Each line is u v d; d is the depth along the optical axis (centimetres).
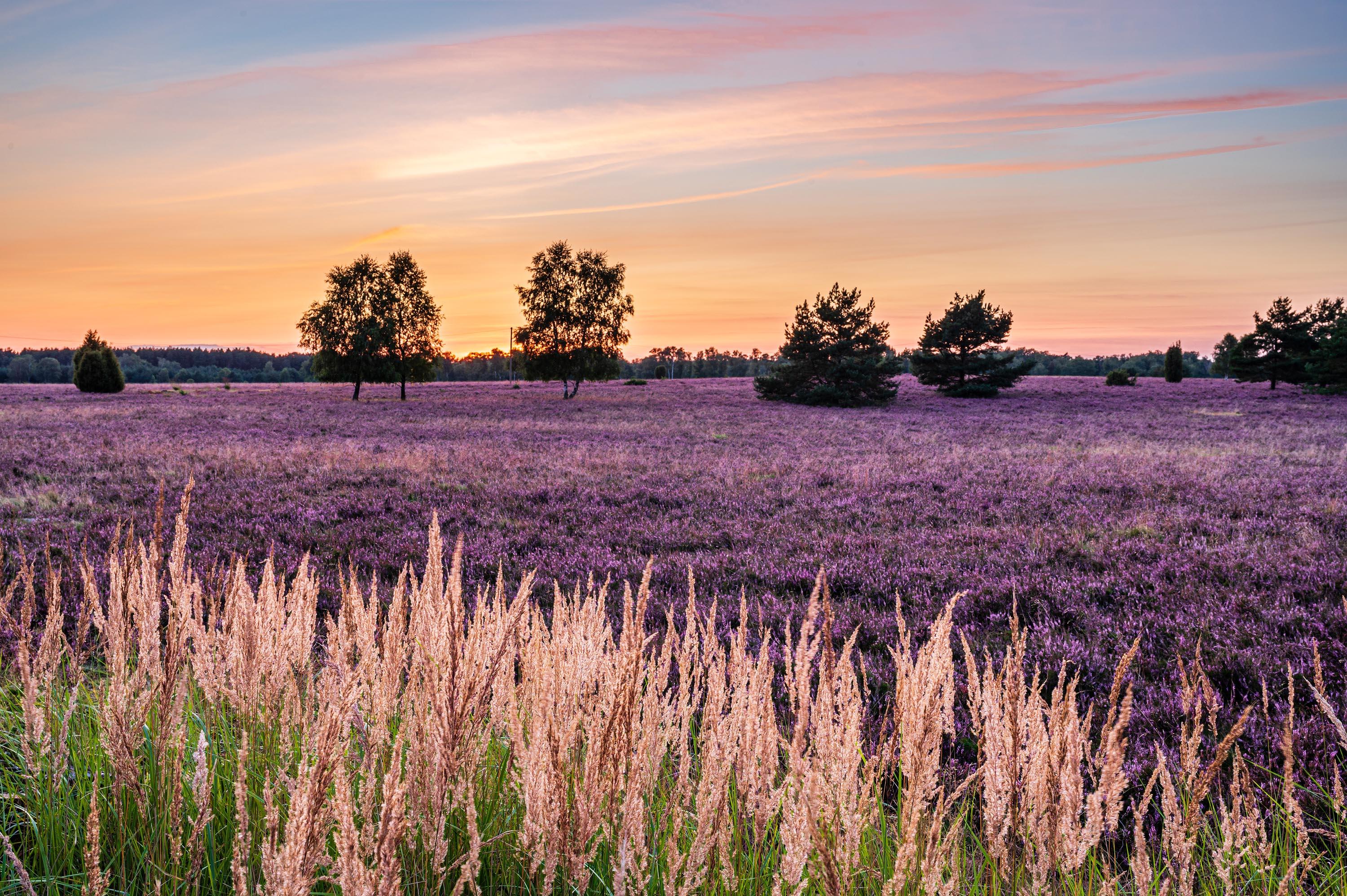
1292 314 6056
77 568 677
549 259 6388
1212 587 691
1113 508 1175
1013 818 167
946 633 178
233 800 210
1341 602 624
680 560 845
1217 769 174
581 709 202
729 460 1908
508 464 1791
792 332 5034
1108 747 162
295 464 1703
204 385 9125
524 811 195
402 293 6225
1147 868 170
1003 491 1365
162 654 229
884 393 4809
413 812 173
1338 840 226
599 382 8862
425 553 852
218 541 891
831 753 171
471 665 171
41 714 206
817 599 198
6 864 186
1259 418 3672
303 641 223
